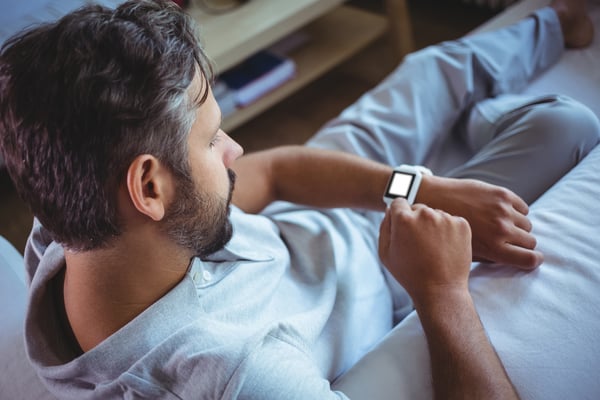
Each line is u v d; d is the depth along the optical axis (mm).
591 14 1399
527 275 734
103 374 599
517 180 947
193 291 626
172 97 531
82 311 614
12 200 1821
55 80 501
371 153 1126
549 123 961
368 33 1978
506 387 618
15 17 1723
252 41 1567
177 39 546
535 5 1429
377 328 881
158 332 597
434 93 1181
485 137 1127
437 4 2293
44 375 636
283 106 2051
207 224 631
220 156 656
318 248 905
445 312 677
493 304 715
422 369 706
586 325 655
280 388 576
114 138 516
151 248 596
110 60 504
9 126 530
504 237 777
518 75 1234
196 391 579
